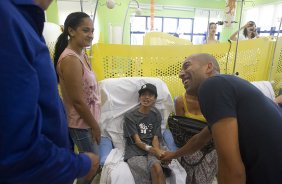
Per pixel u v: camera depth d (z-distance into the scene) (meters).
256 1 5.99
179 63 2.03
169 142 1.72
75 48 1.26
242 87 0.63
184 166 1.51
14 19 0.44
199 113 1.54
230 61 2.10
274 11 5.52
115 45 1.91
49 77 0.54
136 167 1.46
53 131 0.57
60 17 4.42
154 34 2.97
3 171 0.44
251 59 2.20
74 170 0.55
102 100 1.84
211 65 0.96
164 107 1.90
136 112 1.78
